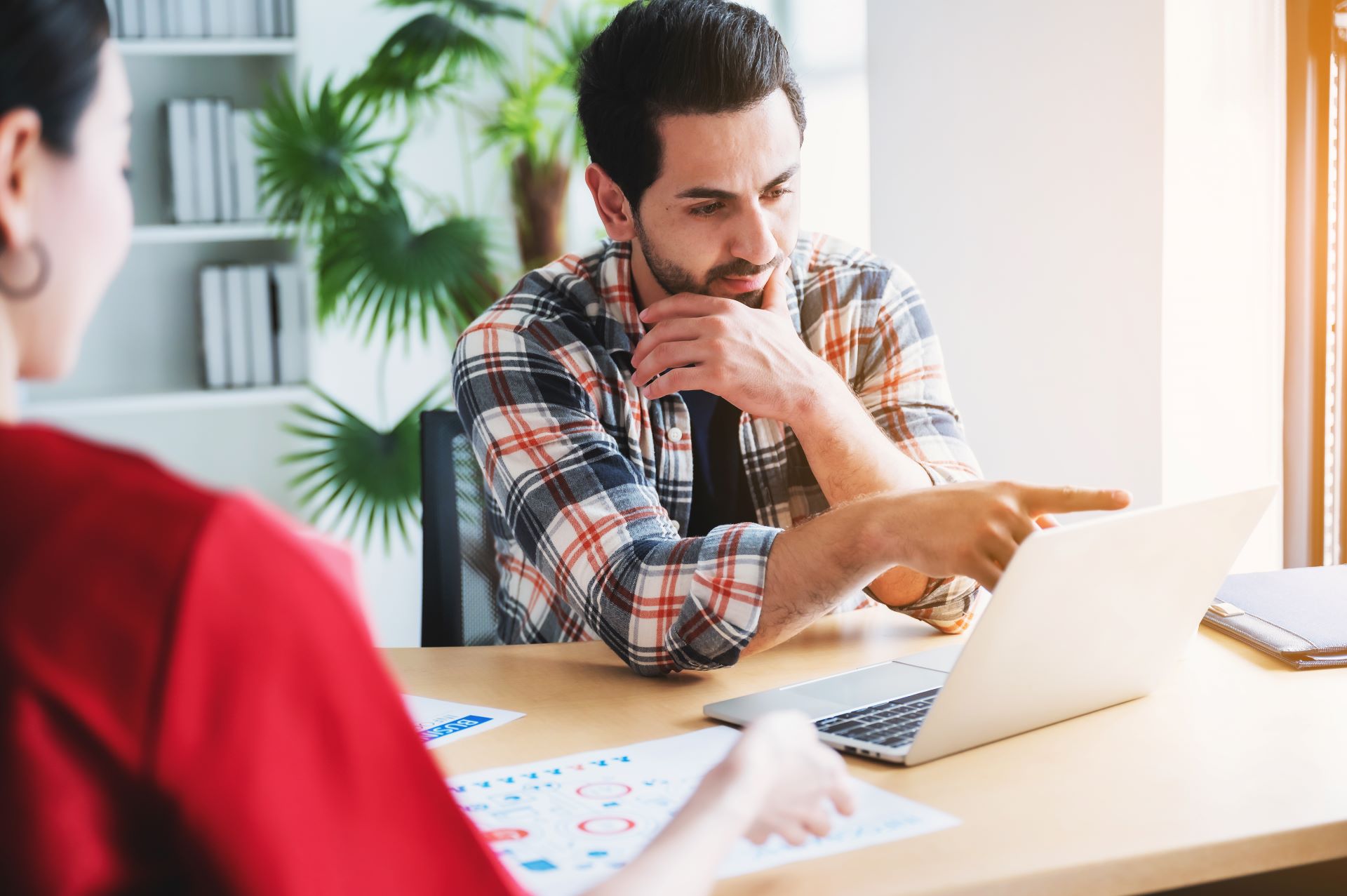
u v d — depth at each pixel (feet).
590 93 4.51
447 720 3.47
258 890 1.37
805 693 3.51
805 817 2.18
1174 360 7.43
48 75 1.53
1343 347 7.46
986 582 3.30
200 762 1.35
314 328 11.17
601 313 5.00
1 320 1.56
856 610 4.77
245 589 1.40
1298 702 3.36
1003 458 8.55
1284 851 2.50
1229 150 7.50
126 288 11.34
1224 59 7.41
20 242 1.55
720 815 1.95
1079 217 7.85
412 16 11.66
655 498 4.42
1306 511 7.64
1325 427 7.58
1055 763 2.92
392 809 1.48
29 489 1.43
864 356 5.32
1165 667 3.44
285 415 11.78
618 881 1.79
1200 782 2.78
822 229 11.61
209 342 11.02
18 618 1.35
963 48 8.54
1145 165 7.41
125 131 1.71
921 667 3.77
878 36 9.29
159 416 11.55
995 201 8.44
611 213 4.85
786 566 3.60
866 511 3.51
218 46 10.57
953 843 2.46
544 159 11.66
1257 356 7.64
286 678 1.41
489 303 11.56
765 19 4.36
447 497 5.17
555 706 3.59
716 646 3.68
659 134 4.28
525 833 2.57
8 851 1.34
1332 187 7.43
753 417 5.08
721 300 4.45
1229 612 4.08
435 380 11.85
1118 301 7.64
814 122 11.53
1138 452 7.60
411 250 11.16
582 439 4.43
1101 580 2.97
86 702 1.34
